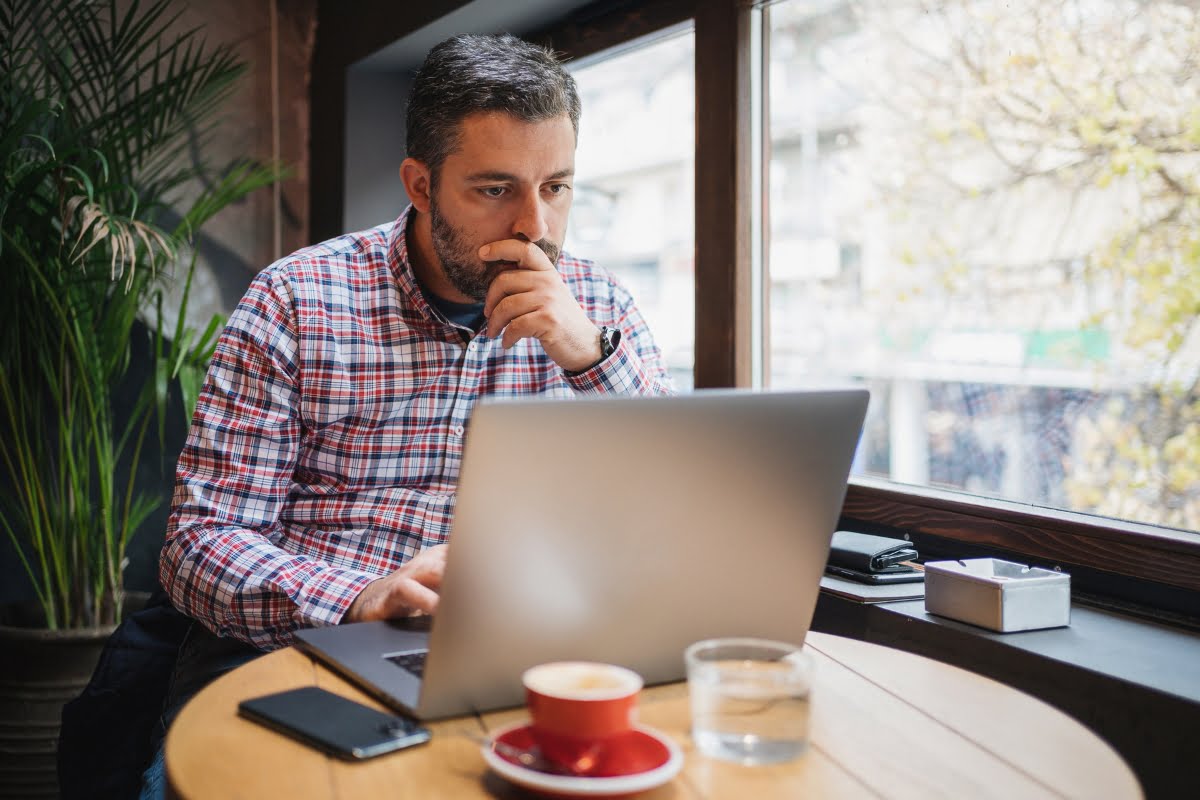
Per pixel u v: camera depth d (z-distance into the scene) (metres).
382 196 3.21
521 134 1.37
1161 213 1.65
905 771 0.81
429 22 2.66
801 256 2.21
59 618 2.52
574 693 0.76
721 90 2.12
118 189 2.48
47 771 2.39
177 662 1.50
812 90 2.19
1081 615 1.43
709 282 2.18
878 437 2.34
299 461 1.55
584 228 3.15
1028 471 1.94
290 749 0.82
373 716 0.87
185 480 1.43
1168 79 1.62
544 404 0.78
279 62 3.30
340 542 1.52
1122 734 1.14
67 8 2.52
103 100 2.92
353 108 3.14
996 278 2.01
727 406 0.86
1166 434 1.65
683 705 0.93
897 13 2.17
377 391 1.55
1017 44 1.91
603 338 1.47
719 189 2.14
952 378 2.14
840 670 1.07
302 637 1.07
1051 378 1.88
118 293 2.46
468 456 0.76
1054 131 1.85
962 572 1.38
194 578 1.32
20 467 2.67
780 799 0.75
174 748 0.82
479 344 1.59
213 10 3.15
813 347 2.25
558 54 2.54
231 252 3.21
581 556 0.84
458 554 0.79
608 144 2.91
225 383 1.47
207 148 3.14
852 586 1.57
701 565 0.90
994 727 0.91
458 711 0.88
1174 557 1.42
